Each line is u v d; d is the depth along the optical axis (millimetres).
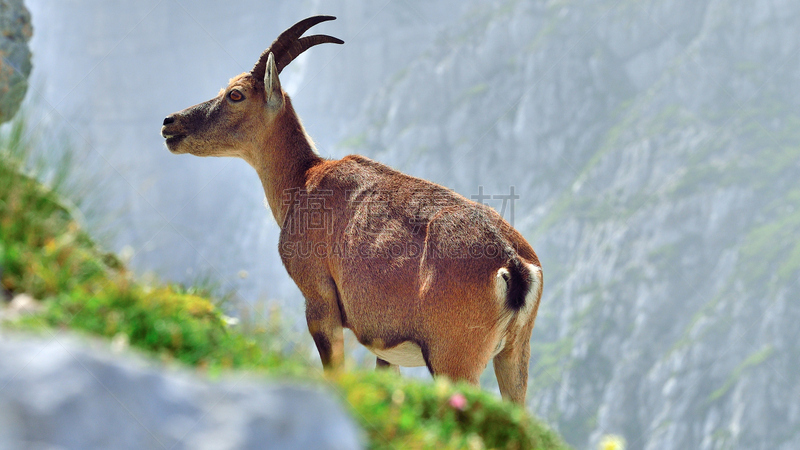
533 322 11070
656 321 159000
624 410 147750
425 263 10852
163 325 6738
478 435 7543
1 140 8906
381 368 12633
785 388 136125
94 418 3887
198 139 13711
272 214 13672
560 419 151000
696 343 148500
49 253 7352
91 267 7590
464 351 10578
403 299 10969
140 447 3926
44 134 9234
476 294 10539
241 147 13773
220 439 4027
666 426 141375
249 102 13539
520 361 11172
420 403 7457
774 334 143750
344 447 4211
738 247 164250
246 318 8156
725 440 134625
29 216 7852
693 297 159000
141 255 9250
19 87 11805
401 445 6133
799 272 149625
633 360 152625
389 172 12273
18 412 3746
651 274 165000
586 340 159750
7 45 11984
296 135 13562
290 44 14047
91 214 9172
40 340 4246
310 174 12875
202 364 6559
